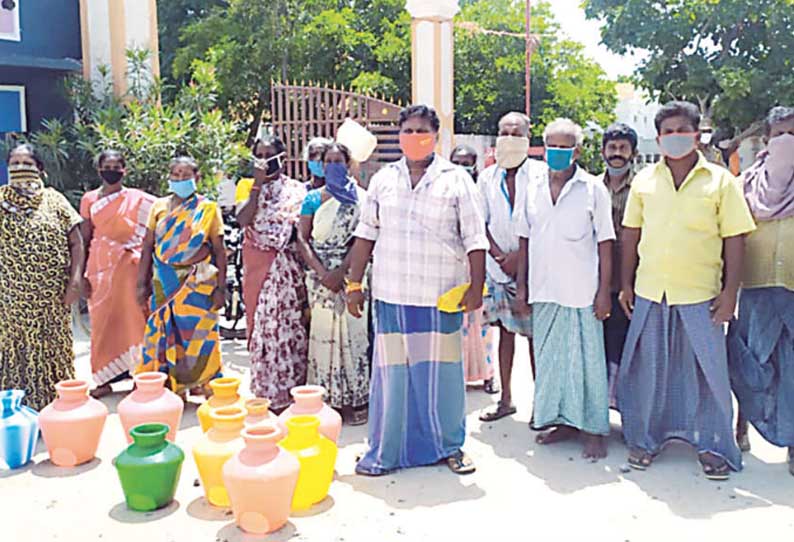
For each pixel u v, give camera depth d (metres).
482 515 3.74
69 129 9.25
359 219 4.74
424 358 4.21
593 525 3.62
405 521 3.68
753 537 3.49
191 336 5.30
